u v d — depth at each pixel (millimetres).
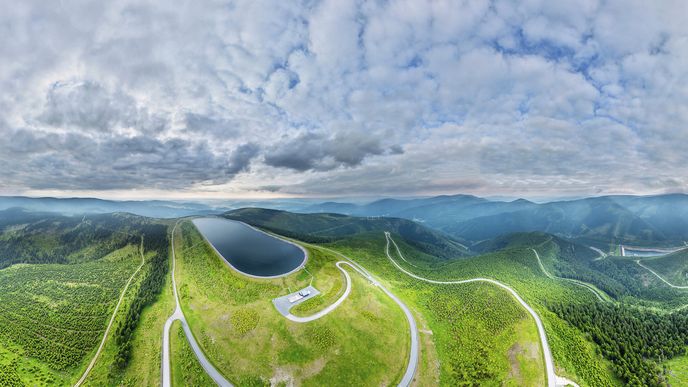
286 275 195375
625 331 159250
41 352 147000
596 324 162000
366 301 168250
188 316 162625
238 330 143625
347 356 128375
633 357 136625
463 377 127438
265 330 141875
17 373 134750
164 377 125688
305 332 139250
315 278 192375
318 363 124312
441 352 141500
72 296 199750
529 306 177500
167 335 149875
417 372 127188
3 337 158000
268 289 178250
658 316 187250
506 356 136375
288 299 165875
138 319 165250
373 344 136875
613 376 128750
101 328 163750
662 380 125938
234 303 167625
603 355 139625
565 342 145125
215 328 148000
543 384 122250
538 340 145375
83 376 134000
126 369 133250
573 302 190500
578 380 124688
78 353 145875
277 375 119875
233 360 128375
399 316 162750
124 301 190250
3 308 185875
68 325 167125
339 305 160625
